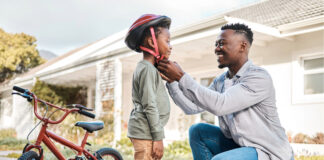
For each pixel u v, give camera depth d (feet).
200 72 31.86
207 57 31.19
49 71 43.70
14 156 24.25
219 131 9.03
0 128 67.26
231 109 7.15
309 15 23.16
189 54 30.14
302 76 24.29
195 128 8.94
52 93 46.65
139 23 8.38
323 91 23.26
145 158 8.43
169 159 20.43
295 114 24.43
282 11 27.89
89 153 12.31
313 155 21.95
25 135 52.03
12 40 113.80
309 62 24.17
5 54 108.06
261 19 27.89
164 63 7.56
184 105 8.90
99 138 32.89
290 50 24.84
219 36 8.02
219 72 30.50
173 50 28.12
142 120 8.48
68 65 39.42
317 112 23.26
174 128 34.42
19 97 55.26
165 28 8.66
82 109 11.27
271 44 26.05
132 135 8.56
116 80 31.68
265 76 7.34
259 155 7.01
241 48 7.78
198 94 7.27
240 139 7.50
